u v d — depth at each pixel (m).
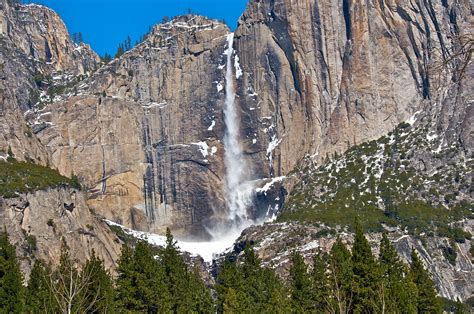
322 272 135.25
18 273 118.12
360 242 127.38
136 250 132.50
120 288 129.00
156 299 128.50
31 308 113.62
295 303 134.62
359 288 120.31
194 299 136.12
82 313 99.81
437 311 130.00
